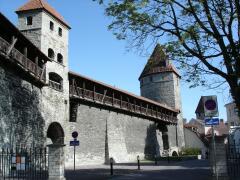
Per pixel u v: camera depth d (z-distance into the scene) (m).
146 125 50.59
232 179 14.88
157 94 64.31
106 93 40.84
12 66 22.66
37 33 31.17
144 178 18.03
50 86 30.72
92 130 36.59
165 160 44.25
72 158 32.84
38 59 29.45
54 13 33.59
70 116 34.72
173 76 63.84
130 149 44.31
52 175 14.73
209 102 11.73
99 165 34.03
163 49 15.50
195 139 67.12
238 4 14.16
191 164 31.95
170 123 58.62
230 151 15.83
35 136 26.69
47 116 29.42
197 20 14.81
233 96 14.52
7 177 17.20
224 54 14.52
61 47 33.91
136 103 47.81
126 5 14.99
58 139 32.28
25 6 32.12
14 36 23.11
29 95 26.20
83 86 35.75
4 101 21.64
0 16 20.44
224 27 14.59
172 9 15.23
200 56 14.83
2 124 21.14
